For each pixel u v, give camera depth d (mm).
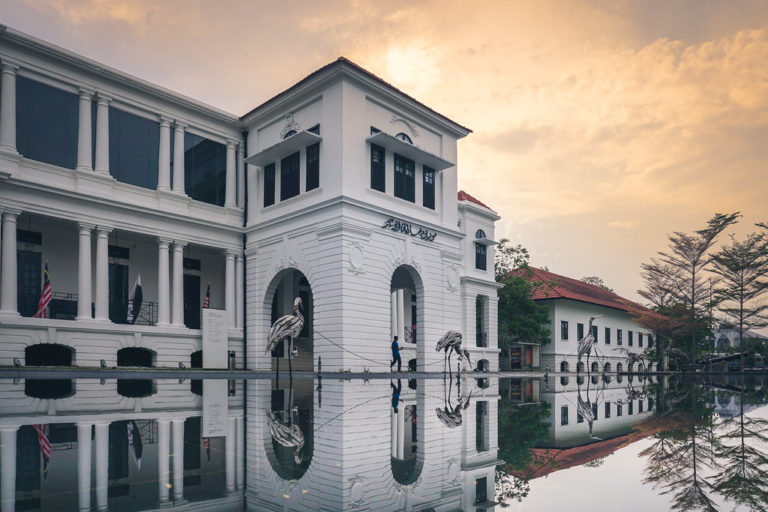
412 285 32812
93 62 25781
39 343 23219
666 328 54281
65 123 25500
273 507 2906
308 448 4945
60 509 2760
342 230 25812
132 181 27766
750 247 50500
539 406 10148
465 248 43156
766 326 51219
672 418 7688
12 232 23266
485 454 4672
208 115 30672
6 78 23422
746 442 5137
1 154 22984
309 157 28250
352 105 27109
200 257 32531
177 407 9023
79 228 25453
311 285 27219
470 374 32031
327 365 25844
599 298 61500
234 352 30109
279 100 29516
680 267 53438
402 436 5820
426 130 31656
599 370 57562
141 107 28062
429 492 3279
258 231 30594
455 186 33219
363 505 2969
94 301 27281
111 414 7676
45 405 8961
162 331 27109
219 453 4586
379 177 28328
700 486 3303
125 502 2936
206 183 30828
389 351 27453
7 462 3988
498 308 49750
